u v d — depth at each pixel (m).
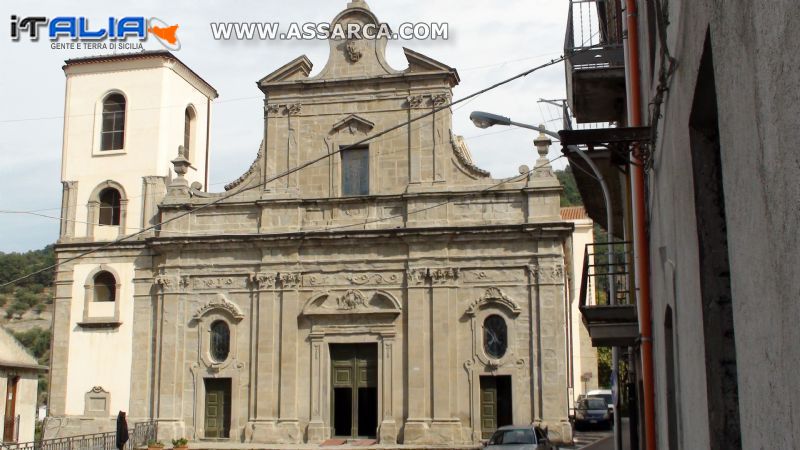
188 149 42.59
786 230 3.03
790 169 2.95
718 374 5.26
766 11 3.17
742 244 3.86
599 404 45.59
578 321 58.69
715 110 5.27
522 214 35.50
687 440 6.72
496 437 25.98
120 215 39.09
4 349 41.53
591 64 16.28
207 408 36.53
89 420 37.25
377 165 36.94
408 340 35.16
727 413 5.20
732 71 3.84
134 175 39.31
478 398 34.47
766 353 3.44
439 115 36.75
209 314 37.09
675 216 7.00
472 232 35.22
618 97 17.39
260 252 37.09
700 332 5.50
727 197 4.17
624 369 30.58
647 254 12.74
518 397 34.09
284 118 38.00
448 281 35.38
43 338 85.00
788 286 3.03
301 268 36.66
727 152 4.09
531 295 34.78
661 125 8.09
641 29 11.61
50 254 105.38
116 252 38.69
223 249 37.38
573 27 16.48
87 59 40.41
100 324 38.09
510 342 34.56
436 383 34.62
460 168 36.38
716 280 5.37
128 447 34.81
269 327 36.31
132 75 40.19
